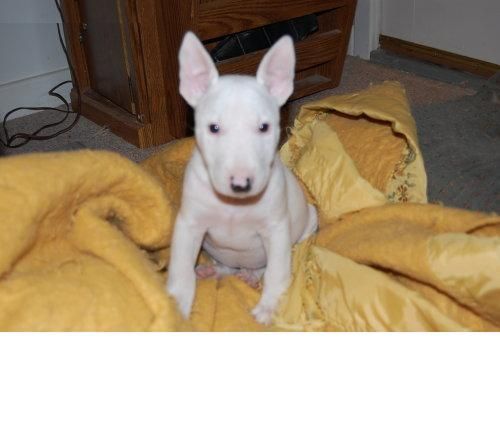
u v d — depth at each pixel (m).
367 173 1.70
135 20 2.59
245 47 2.82
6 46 3.06
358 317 1.24
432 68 3.45
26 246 1.12
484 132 1.66
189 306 1.42
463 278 1.13
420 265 1.18
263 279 1.61
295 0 2.86
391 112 1.62
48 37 3.16
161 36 2.65
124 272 1.17
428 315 1.15
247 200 1.44
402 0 3.48
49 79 3.23
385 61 3.63
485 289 1.11
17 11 3.03
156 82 2.75
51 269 1.15
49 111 3.23
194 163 1.46
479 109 1.75
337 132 1.81
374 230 1.40
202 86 1.45
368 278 1.24
